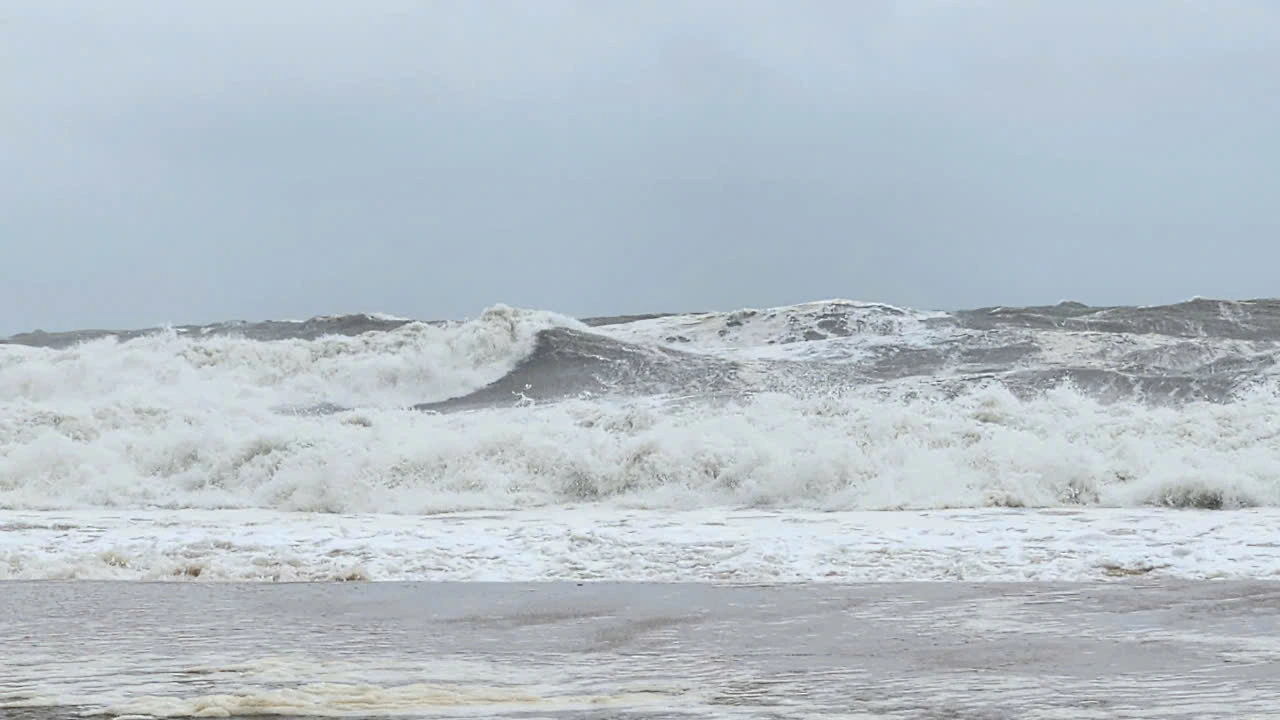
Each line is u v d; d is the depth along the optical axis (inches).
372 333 2102.6
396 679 426.9
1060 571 680.4
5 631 531.2
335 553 778.8
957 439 1155.9
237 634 522.9
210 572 721.0
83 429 1359.5
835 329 2471.7
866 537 813.9
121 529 917.2
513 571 717.9
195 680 426.6
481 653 476.7
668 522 932.6
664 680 421.1
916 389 1674.5
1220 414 1192.2
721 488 1097.4
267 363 1989.4
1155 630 500.4
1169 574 663.8
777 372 2009.1
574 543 803.4
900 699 382.9
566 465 1146.7
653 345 2187.5
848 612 561.9
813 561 726.5
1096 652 456.4
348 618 565.0
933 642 485.1
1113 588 620.1
